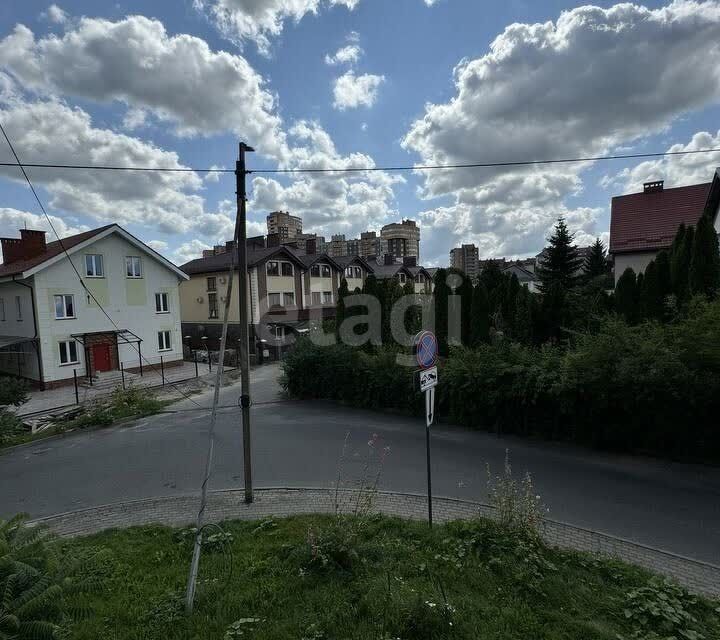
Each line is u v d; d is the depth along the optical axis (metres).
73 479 9.70
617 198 24.69
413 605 4.09
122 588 4.91
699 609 4.39
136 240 24.84
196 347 35.88
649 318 13.27
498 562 5.02
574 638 3.85
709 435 9.05
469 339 17.75
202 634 4.01
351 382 15.64
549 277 32.00
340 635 3.90
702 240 12.41
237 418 14.66
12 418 14.27
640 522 6.69
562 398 10.27
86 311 23.02
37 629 3.30
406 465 9.52
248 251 36.72
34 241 24.02
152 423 14.56
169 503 8.05
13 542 4.18
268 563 5.28
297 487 8.57
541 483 8.23
